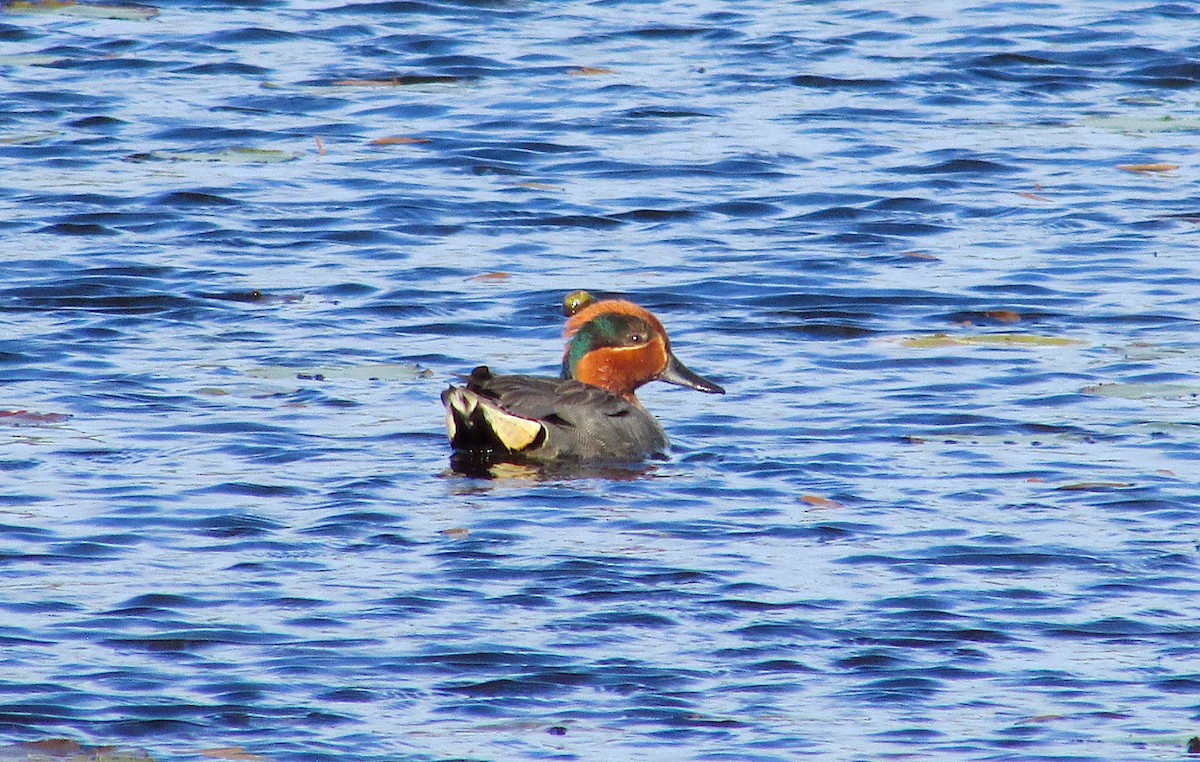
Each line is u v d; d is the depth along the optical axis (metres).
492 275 20.41
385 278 20.28
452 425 15.14
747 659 11.27
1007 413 16.25
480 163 24.66
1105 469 14.77
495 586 12.29
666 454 15.35
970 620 11.84
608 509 13.89
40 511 13.55
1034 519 13.63
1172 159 24.92
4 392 16.45
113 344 17.95
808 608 11.99
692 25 31.69
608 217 22.58
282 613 11.81
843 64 29.44
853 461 15.05
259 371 17.27
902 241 21.75
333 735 10.25
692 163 24.66
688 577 12.48
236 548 12.91
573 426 15.19
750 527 13.50
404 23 31.47
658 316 19.22
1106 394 16.70
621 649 11.37
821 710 10.64
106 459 14.77
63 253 20.80
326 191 23.39
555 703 10.70
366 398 16.62
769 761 10.03
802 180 24.03
